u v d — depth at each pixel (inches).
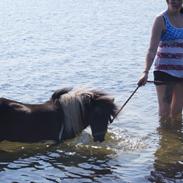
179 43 239.1
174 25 237.3
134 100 291.7
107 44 520.1
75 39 563.5
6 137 220.4
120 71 370.9
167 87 245.1
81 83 331.6
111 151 219.5
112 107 225.1
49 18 836.0
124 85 326.3
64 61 410.3
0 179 194.1
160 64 242.4
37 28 677.3
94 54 449.1
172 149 222.8
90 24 740.0
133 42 536.7
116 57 433.4
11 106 221.3
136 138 233.9
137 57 433.4
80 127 227.0
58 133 225.1
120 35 600.7
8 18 821.9
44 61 409.1
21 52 455.5
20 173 199.3
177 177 197.2
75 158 212.4
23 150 219.8
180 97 248.5
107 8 1071.0
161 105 249.8
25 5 1135.6
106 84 329.4
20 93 302.5
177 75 241.6
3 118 218.7
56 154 216.2
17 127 220.1
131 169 203.2
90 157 213.6
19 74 354.3
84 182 192.4
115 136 235.1
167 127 247.4
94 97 225.6
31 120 221.3
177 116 251.8
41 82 331.6
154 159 212.1
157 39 237.1
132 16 877.8
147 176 197.3
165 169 203.3
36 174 198.5
